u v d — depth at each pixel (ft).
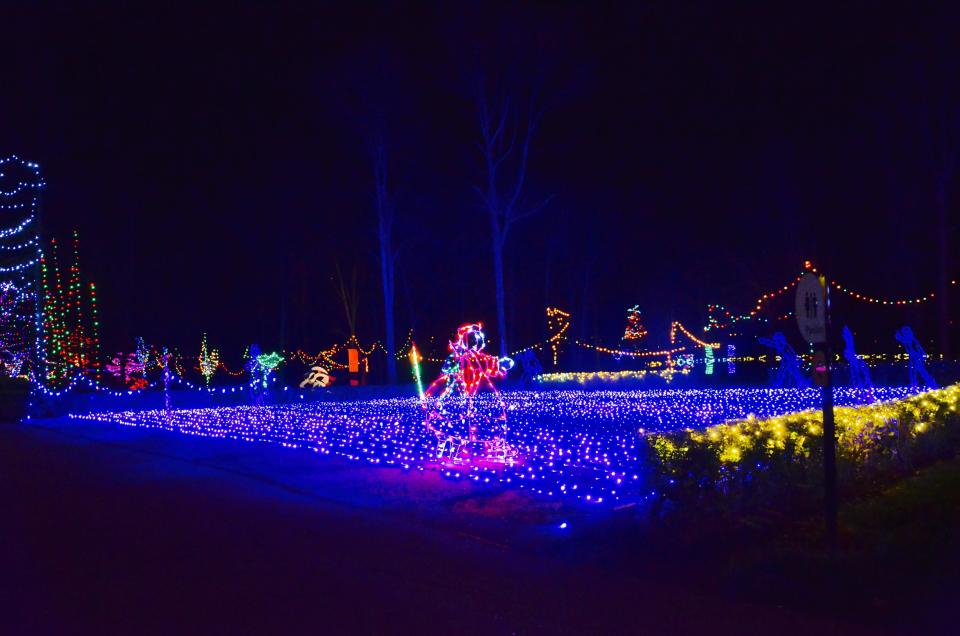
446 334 183.01
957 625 19.74
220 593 23.73
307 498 39.81
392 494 39.52
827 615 21.26
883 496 33.01
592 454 51.57
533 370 132.98
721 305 157.38
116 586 24.56
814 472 31.73
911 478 36.63
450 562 26.96
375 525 32.96
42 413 105.50
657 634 20.11
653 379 128.88
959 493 31.91
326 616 21.66
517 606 22.36
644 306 174.81
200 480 46.55
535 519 32.86
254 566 26.71
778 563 23.80
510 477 43.16
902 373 108.88
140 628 20.84
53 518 35.24
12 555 28.55
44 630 20.77
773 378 121.49
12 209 110.22
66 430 83.82
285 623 21.13
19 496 41.37
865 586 22.08
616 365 170.91
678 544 26.86
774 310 145.18
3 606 22.77
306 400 122.52
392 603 22.71
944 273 118.52
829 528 25.27
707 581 24.12
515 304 180.55
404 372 175.01
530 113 133.90
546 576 25.22
